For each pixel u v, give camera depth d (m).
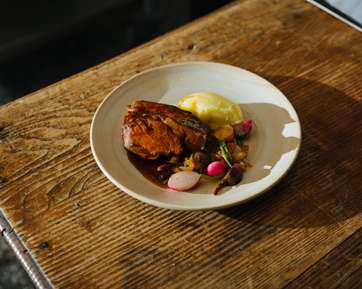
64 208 0.56
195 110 0.63
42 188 0.58
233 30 0.78
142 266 0.51
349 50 0.75
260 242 0.53
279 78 0.71
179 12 1.39
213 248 0.52
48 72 1.29
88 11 1.20
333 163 0.60
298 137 0.59
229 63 0.73
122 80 0.70
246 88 0.66
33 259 0.52
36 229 0.54
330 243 0.53
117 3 1.22
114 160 0.58
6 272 0.97
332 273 0.51
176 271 0.51
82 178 0.59
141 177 0.57
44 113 0.66
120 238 0.53
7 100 1.22
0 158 0.61
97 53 1.34
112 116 0.63
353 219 0.55
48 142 0.63
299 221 0.55
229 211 0.55
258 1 0.83
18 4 1.19
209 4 1.39
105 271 0.51
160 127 0.58
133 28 1.40
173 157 0.58
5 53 1.13
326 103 0.68
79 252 0.52
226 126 0.61
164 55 0.74
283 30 0.78
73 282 0.50
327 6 0.81
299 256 0.52
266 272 0.51
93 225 0.54
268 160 0.58
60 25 1.17
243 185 0.56
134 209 0.56
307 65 0.73
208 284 0.50
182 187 0.55
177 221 0.55
